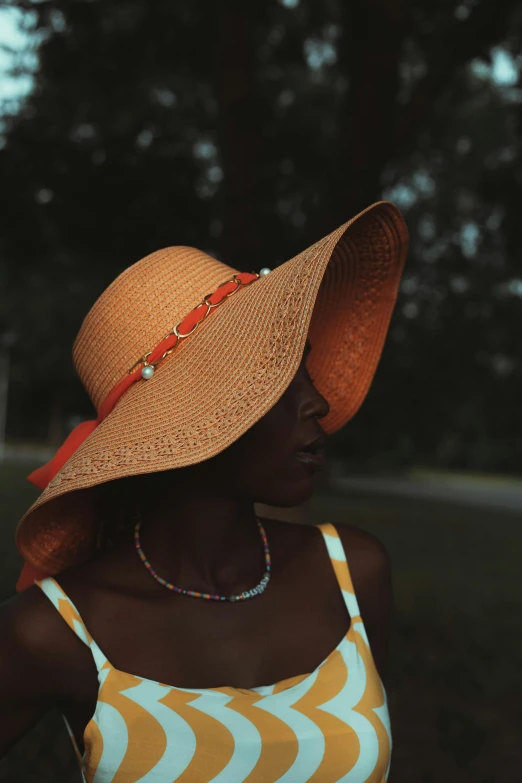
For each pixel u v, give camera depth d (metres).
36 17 5.93
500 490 28.00
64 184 5.80
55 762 3.11
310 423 1.28
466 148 10.84
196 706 1.20
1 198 5.76
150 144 6.39
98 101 6.77
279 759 1.20
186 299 1.33
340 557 1.45
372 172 4.72
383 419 27.75
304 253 1.27
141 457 1.19
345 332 1.62
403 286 13.67
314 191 7.38
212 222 5.94
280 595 1.37
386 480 30.38
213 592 1.33
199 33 5.96
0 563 6.41
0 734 1.25
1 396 40.00
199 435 1.19
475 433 37.41
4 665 1.22
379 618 1.50
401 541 10.62
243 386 1.21
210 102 8.33
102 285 8.55
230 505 1.34
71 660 1.24
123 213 5.83
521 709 4.02
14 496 13.44
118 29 6.00
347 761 1.22
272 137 7.28
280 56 7.31
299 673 1.32
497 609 6.24
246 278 1.36
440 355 15.28
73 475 1.21
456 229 12.60
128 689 1.20
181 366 1.29
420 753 3.46
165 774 1.17
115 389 1.32
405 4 4.40
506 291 13.70
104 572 1.33
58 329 19.92
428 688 4.23
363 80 4.55
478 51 4.83
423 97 4.89
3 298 19.72
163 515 1.35
